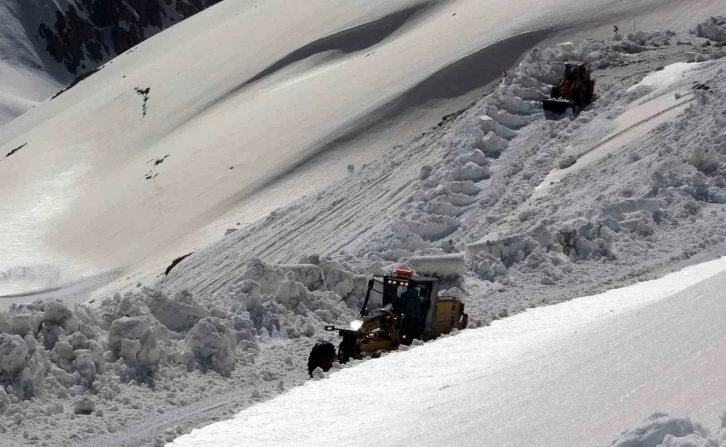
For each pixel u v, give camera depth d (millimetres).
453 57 144000
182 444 18859
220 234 128250
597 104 80062
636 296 33344
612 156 63531
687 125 60531
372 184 91125
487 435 13312
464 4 180625
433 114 132750
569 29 134375
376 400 20984
